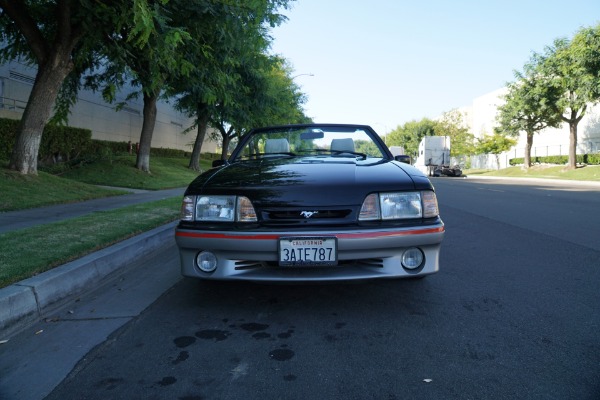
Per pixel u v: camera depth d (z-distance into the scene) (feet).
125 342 9.10
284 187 10.19
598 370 7.75
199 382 7.44
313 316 10.48
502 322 10.07
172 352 8.62
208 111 74.38
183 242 10.25
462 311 10.79
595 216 28.45
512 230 23.12
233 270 10.10
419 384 7.30
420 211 10.18
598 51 78.43
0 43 54.85
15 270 11.76
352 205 9.93
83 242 15.83
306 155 14.43
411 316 10.46
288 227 9.84
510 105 107.76
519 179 93.50
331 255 9.59
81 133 65.16
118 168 58.70
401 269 10.00
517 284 13.14
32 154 35.27
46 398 7.02
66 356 8.48
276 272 9.96
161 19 24.86
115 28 31.42
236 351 8.63
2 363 8.21
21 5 33.71
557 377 7.50
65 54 34.81
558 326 9.82
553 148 130.31
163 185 52.49
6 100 58.44
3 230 19.60
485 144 146.82
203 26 31.65
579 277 13.93
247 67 69.21
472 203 37.83
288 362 8.13
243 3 29.73
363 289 12.54
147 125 61.77
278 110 86.58
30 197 30.12
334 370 7.80
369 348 8.70
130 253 16.05
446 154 117.29
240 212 10.10
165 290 12.67
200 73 39.55
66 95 47.98
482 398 6.86
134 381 7.50
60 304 11.45
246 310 10.93
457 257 16.85
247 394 7.04
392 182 10.35
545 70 94.27
